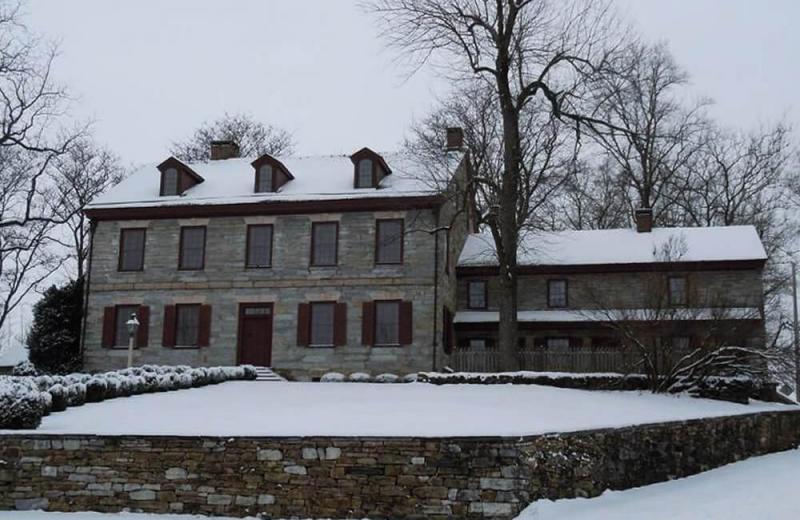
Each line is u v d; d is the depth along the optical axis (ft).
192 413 63.62
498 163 126.00
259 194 114.11
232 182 119.55
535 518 44.68
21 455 51.93
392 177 114.93
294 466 48.62
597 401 75.15
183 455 50.16
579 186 155.84
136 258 115.24
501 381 91.50
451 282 114.93
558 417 59.77
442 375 92.63
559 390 85.05
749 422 77.36
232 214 113.09
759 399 95.96
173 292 113.19
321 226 111.24
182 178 117.70
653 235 120.88
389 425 53.36
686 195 159.84
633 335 90.58
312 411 63.31
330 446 48.39
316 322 109.50
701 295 110.22
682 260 111.65
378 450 47.78
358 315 107.76
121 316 114.21
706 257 111.96
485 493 45.96
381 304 108.06
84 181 154.20
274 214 112.27
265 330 110.63
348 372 106.73
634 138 111.75
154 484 50.16
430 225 107.65
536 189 124.47
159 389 83.61
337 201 109.40
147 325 112.78
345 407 66.39
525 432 48.44
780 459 74.69
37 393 56.65
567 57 102.17
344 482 47.80
